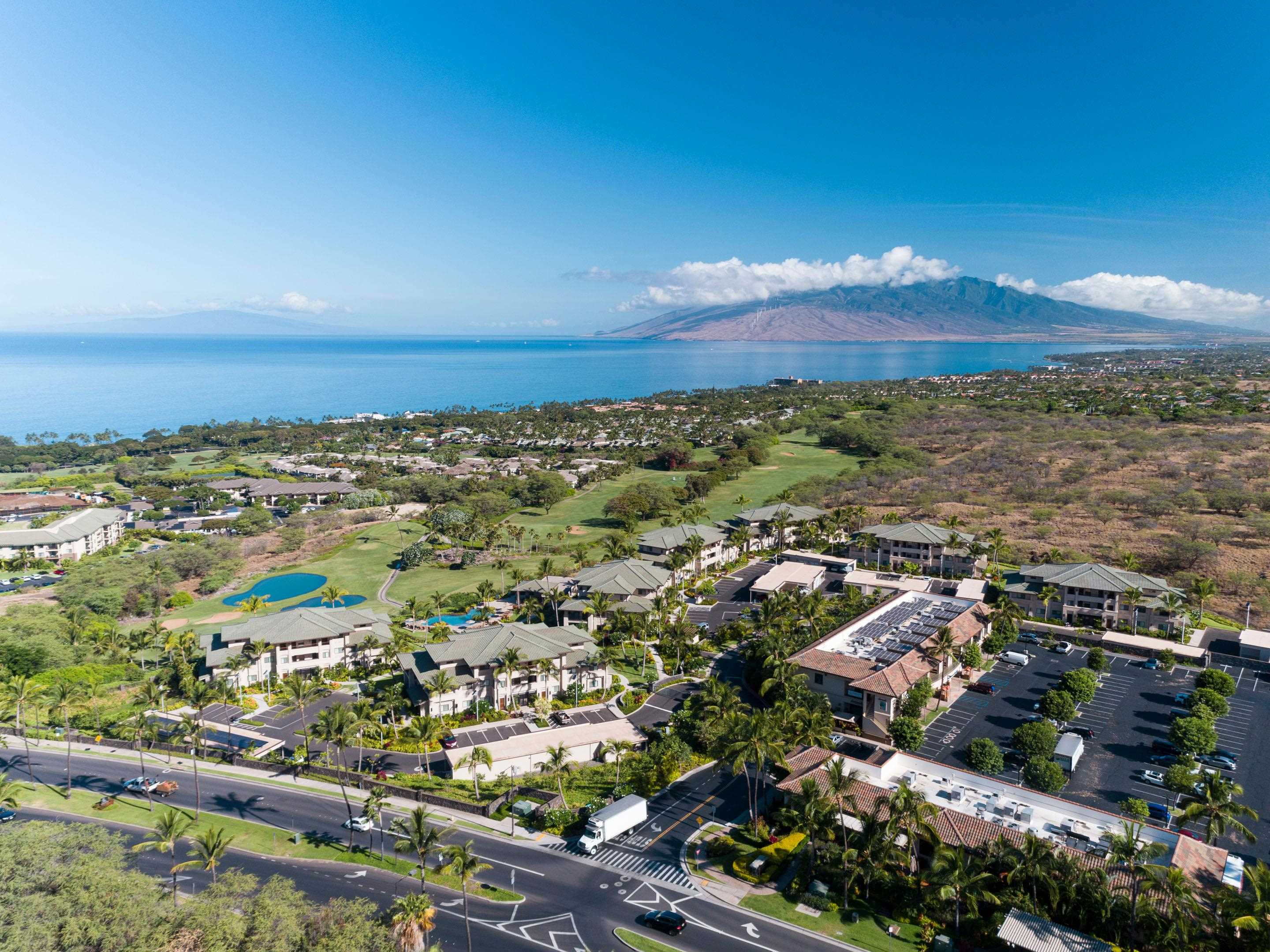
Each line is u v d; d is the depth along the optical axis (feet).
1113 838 229.25
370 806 294.87
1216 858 236.22
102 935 200.23
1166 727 370.53
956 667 438.40
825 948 227.61
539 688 414.82
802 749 325.01
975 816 266.36
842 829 266.57
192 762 359.87
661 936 233.14
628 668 460.96
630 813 291.17
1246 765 332.39
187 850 281.33
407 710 402.93
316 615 465.06
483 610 550.77
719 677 440.86
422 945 217.15
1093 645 476.13
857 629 442.09
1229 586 553.23
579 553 628.28
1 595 623.77
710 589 585.63
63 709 384.06
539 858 275.80
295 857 277.64
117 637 496.64
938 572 615.16
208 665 430.61
